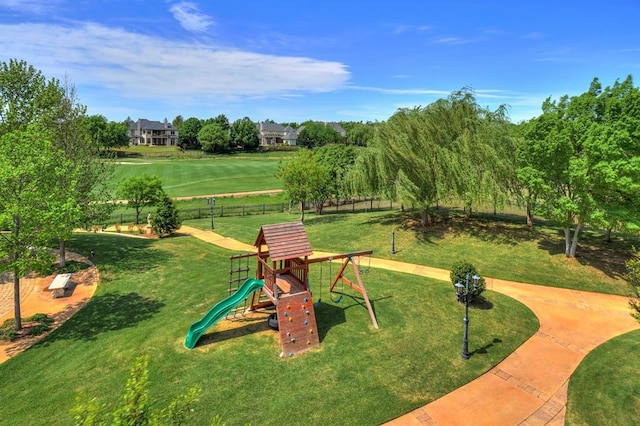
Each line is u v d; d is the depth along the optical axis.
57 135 21.98
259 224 34.91
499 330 15.31
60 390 11.29
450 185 25.33
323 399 11.10
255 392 11.33
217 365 12.59
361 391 11.48
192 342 13.54
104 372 12.15
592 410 10.82
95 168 23.02
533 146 20.73
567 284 19.89
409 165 26.06
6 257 13.88
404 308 17.12
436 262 23.44
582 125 20.55
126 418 5.38
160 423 5.45
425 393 11.48
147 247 26.16
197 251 26.14
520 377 12.35
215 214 41.53
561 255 22.59
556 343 14.47
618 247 23.73
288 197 36.09
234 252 26.30
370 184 27.61
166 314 16.25
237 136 123.12
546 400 11.28
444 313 16.67
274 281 14.09
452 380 12.10
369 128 29.81
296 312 13.97
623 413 10.65
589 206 19.09
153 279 20.27
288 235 14.98
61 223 14.42
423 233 27.66
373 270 22.30
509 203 25.14
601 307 17.52
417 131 26.33
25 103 22.66
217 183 61.12
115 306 17.00
